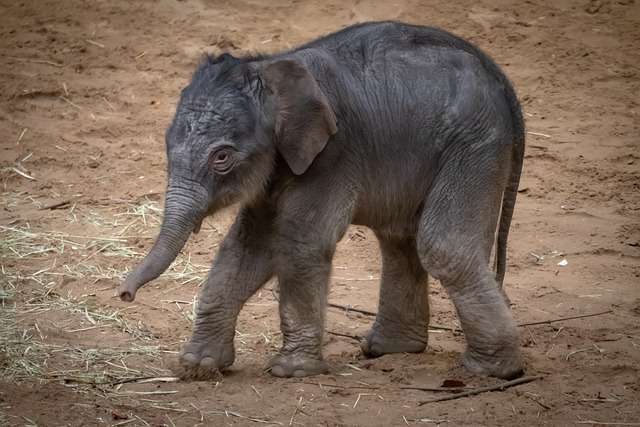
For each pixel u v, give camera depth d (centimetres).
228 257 1191
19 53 2358
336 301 1457
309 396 1148
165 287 1472
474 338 1207
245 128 1105
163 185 1850
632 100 2256
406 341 1289
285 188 1156
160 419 1084
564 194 1867
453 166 1183
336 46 1202
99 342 1287
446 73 1194
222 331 1192
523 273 1583
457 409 1135
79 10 2555
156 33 2459
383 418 1108
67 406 1102
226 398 1139
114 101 2177
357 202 1184
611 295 1507
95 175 1881
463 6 2603
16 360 1209
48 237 1612
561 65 2383
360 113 1168
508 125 1209
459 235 1184
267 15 2561
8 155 1930
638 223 1762
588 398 1175
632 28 2555
